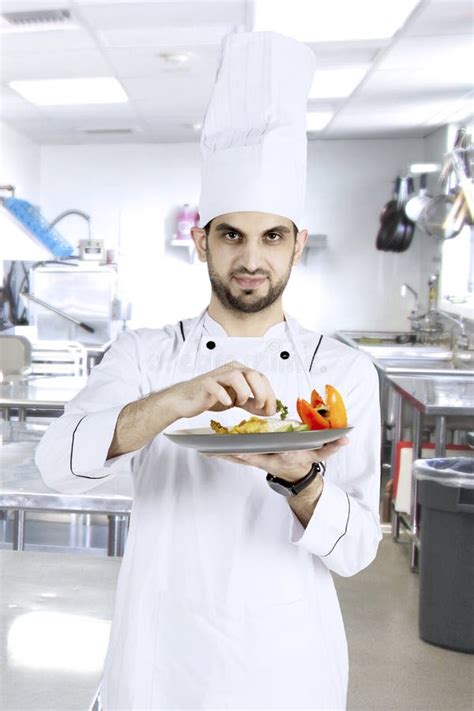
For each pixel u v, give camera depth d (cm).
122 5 343
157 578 106
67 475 99
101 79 482
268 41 112
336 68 446
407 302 696
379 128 631
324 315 701
